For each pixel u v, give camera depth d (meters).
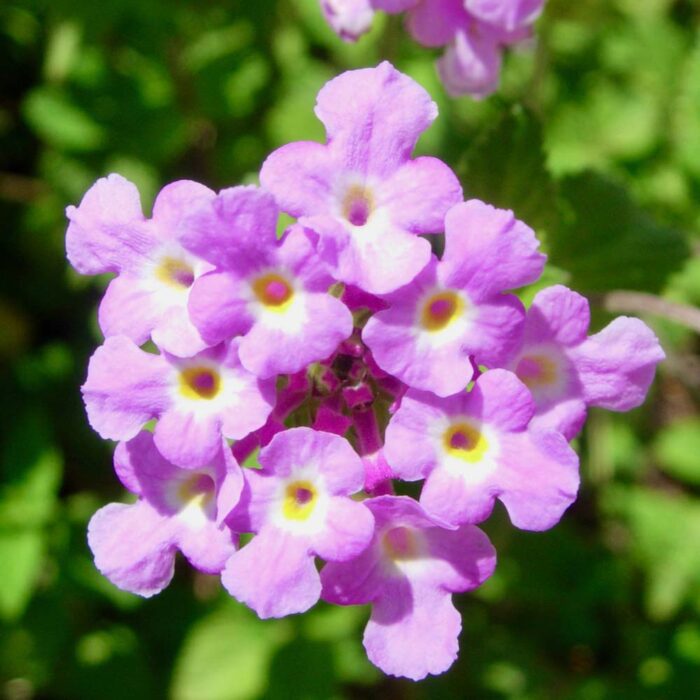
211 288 0.06
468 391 0.06
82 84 0.11
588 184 0.09
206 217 0.06
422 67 0.11
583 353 0.07
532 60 0.12
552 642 0.11
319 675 0.10
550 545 0.11
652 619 0.11
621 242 0.09
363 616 0.10
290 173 0.06
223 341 0.06
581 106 0.12
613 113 0.12
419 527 0.06
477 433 0.06
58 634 0.11
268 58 0.12
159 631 0.11
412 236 0.06
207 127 0.12
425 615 0.06
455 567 0.06
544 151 0.09
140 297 0.06
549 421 0.07
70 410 0.11
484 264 0.06
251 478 0.06
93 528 0.07
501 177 0.09
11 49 0.12
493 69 0.09
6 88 0.12
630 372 0.07
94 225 0.07
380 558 0.06
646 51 0.12
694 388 0.12
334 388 0.07
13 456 0.11
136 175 0.11
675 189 0.11
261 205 0.06
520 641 0.11
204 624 0.11
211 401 0.06
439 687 0.11
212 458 0.06
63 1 0.11
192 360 0.06
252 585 0.06
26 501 0.10
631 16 0.12
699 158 0.11
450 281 0.06
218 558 0.06
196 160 0.12
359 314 0.07
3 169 0.12
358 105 0.06
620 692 0.11
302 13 0.12
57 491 0.11
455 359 0.06
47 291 0.12
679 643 0.11
